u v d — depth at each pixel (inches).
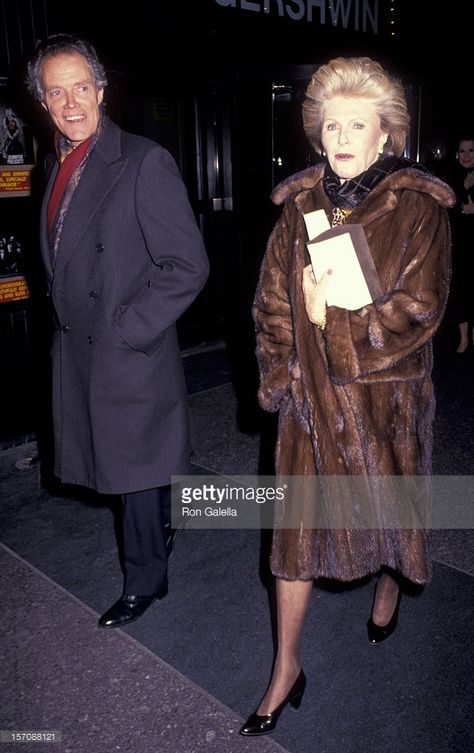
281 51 232.8
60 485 149.9
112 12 182.1
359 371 71.7
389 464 76.6
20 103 156.8
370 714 85.4
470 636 98.6
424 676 91.2
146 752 81.3
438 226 72.8
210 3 208.2
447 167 217.6
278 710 82.4
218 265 239.6
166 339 97.4
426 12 278.7
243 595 110.3
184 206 91.5
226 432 173.5
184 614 105.9
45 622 104.9
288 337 79.8
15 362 167.2
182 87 213.9
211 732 83.8
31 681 93.0
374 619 97.8
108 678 93.2
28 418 172.2
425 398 79.3
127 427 94.2
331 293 71.8
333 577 78.1
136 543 101.7
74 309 93.7
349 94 70.5
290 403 80.5
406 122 73.2
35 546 126.3
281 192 80.2
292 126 242.8
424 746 80.4
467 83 297.9
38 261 165.9
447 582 111.5
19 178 159.5
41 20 161.8
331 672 92.5
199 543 125.3
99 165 91.3
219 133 226.5
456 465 152.4
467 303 224.4
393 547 79.4
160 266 92.6
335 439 75.4
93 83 91.0
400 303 71.7
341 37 251.3
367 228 72.3
